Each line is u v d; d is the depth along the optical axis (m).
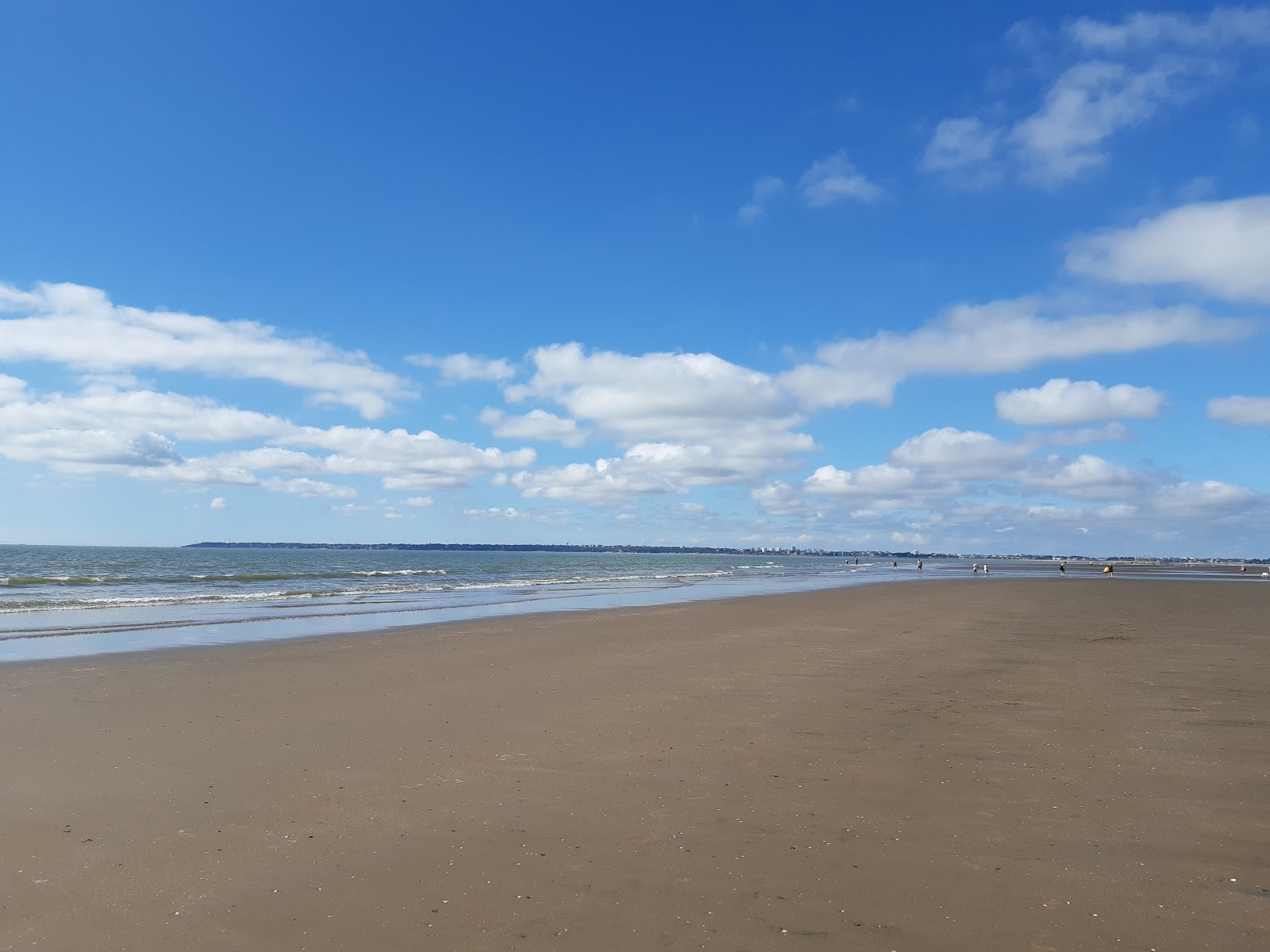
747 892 4.37
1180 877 4.54
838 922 4.02
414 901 4.29
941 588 41.72
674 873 4.63
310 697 10.11
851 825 5.41
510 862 4.82
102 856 4.90
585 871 4.67
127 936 3.91
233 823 5.49
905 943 3.80
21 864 4.78
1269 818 5.50
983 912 4.11
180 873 4.65
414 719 8.85
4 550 137.50
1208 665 12.48
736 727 8.39
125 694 10.24
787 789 6.21
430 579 53.12
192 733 8.14
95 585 40.41
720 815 5.64
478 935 3.92
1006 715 8.87
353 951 3.78
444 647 15.40
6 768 6.83
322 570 73.06
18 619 21.55
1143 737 7.80
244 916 4.12
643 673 12.09
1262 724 8.34
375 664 13.03
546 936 3.90
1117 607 26.14
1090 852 4.90
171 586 39.44
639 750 7.44
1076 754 7.20
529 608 26.50
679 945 3.80
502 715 9.04
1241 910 4.12
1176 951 3.71
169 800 5.99
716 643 15.99
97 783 6.41
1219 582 55.34
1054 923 3.99
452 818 5.61
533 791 6.22
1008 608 25.91
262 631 18.53
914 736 7.91
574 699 9.98
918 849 4.98
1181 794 6.02
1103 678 11.27
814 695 10.16
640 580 56.28
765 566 130.88
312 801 5.98
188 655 14.05
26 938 3.88
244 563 90.75
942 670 12.13
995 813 5.63
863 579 59.88
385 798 6.05
